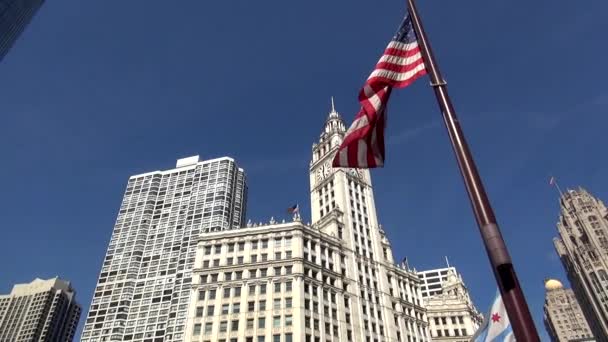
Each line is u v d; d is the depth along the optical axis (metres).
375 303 103.38
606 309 195.50
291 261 92.62
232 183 187.38
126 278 155.50
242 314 85.94
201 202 177.00
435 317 139.12
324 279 95.62
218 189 180.25
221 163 191.38
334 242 105.12
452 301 143.38
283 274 90.75
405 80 18.92
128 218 177.75
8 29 129.38
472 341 23.19
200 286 92.19
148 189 187.62
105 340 140.00
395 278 115.19
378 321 100.25
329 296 93.00
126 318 145.62
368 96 19.19
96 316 146.75
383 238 124.38
